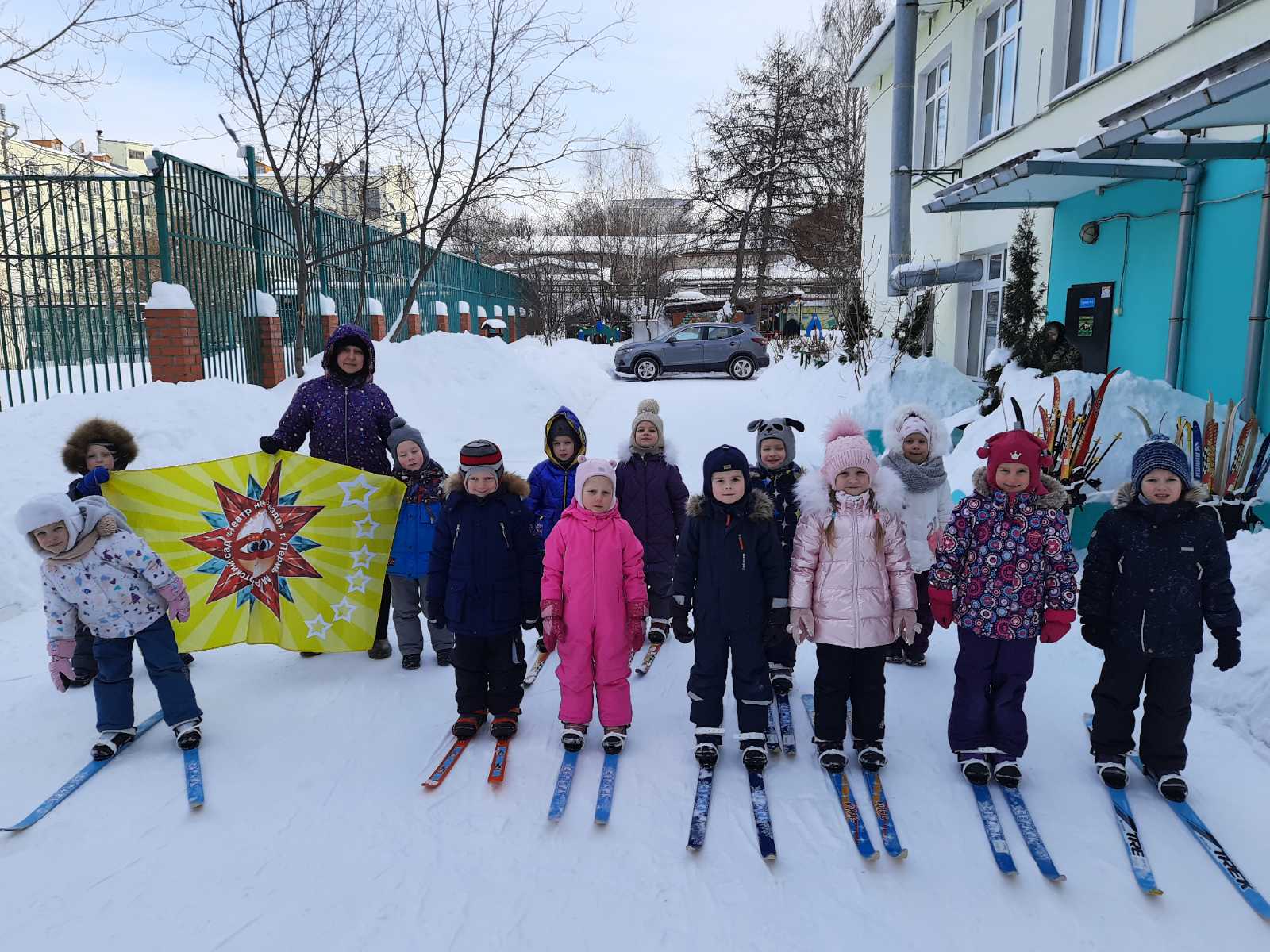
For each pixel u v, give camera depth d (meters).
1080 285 8.90
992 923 2.37
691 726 3.65
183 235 8.70
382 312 14.10
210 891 2.54
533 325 30.41
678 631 4.64
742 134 33.78
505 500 3.44
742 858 2.69
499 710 3.51
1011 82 11.05
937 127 14.07
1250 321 6.08
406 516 4.13
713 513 3.23
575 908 2.45
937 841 2.77
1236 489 5.04
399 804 3.02
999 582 3.01
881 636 3.14
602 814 2.89
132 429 6.67
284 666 4.31
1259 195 6.26
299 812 2.97
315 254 11.89
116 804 3.03
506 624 3.40
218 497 4.08
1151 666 2.96
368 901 2.49
